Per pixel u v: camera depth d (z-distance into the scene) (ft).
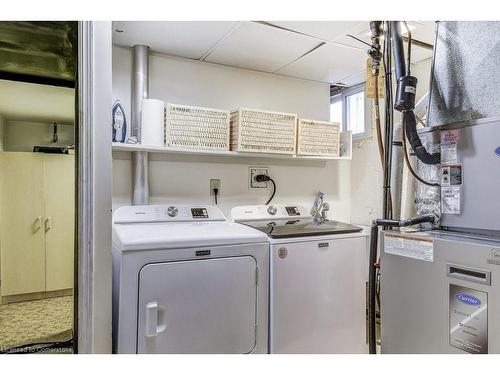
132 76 7.57
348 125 10.92
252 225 7.58
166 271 5.18
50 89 7.36
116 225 6.61
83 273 4.22
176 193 8.26
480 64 3.95
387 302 4.13
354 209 10.57
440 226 4.14
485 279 3.12
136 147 6.79
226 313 5.64
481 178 3.66
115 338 5.02
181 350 5.23
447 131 4.02
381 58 5.36
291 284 6.32
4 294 9.68
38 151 9.82
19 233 9.86
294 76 9.66
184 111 7.28
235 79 8.96
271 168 9.57
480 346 3.14
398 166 5.42
